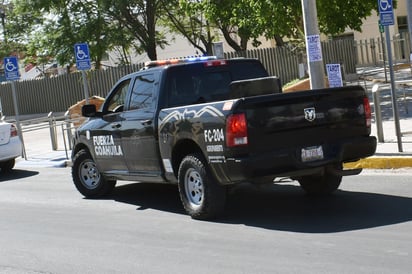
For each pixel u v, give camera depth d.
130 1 28.19
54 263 6.89
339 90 7.97
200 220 8.34
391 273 5.51
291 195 9.43
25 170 15.47
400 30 36.69
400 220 7.30
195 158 8.09
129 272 6.32
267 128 7.50
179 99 8.93
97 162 10.43
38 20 32.38
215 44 18.16
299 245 6.70
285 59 28.27
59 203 10.61
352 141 7.98
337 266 5.84
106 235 8.01
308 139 7.76
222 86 9.25
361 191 9.13
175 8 30.81
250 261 6.29
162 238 7.59
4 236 8.45
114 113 9.84
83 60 15.20
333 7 17.02
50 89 34.81
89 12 29.12
